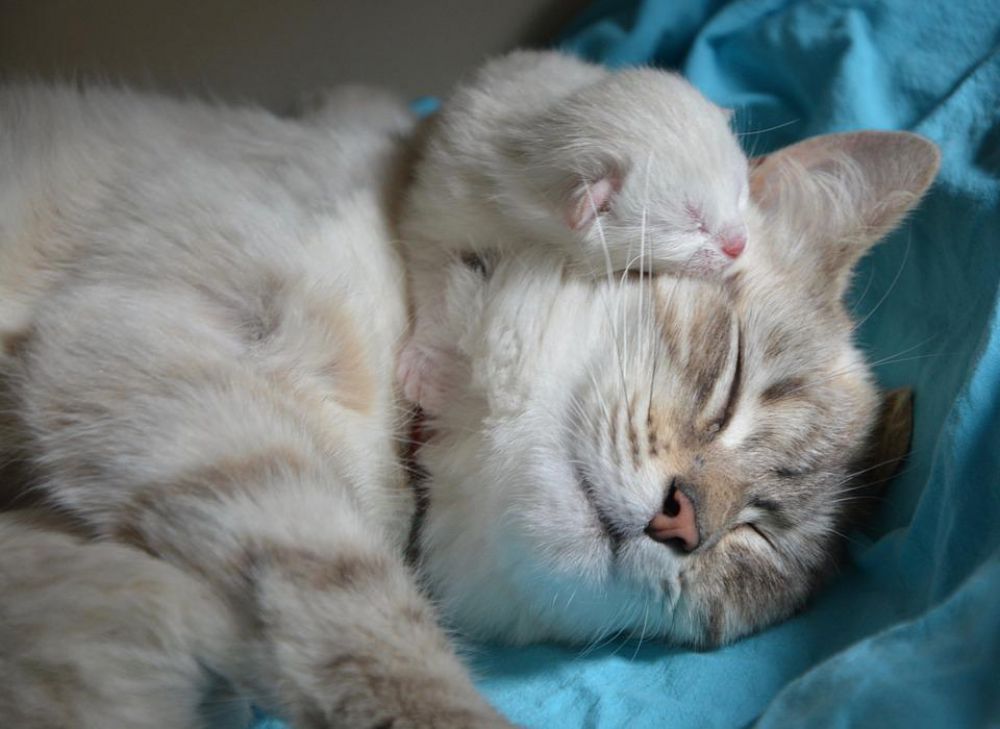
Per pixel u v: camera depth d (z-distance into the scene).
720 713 0.40
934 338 0.49
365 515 0.37
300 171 0.42
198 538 0.34
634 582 0.42
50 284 0.40
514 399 0.41
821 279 0.47
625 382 0.41
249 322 0.38
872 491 0.47
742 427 0.43
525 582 0.42
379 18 0.61
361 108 0.51
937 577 0.41
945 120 0.51
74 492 0.36
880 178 0.47
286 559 0.34
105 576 0.34
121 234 0.39
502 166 0.42
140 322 0.37
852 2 0.57
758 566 0.44
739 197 0.44
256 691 0.34
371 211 0.42
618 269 0.42
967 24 0.55
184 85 0.56
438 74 0.63
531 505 0.40
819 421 0.45
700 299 0.43
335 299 0.39
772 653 0.43
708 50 0.60
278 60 0.61
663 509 0.41
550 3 0.64
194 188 0.40
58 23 0.59
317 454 0.37
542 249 0.42
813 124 0.56
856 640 0.42
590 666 0.43
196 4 0.59
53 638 0.34
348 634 0.34
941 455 0.42
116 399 0.36
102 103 0.44
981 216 0.48
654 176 0.42
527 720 0.40
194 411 0.36
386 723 0.33
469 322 0.41
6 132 0.41
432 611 0.36
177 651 0.34
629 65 0.55
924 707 0.36
